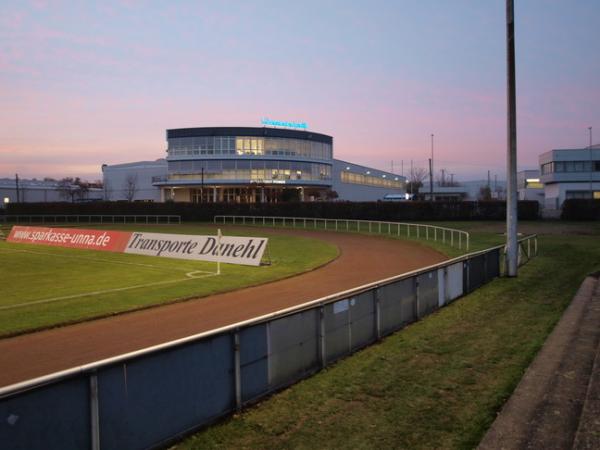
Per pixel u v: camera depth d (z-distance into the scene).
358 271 17.53
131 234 24.86
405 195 83.25
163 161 86.50
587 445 4.29
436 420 5.12
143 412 4.43
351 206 52.31
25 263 20.20
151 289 13.80
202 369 5.01
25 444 3.61
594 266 16.89
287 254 22.78
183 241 21.95
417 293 9.68
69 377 3.87
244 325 5.50
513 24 14.87
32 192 89.50
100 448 4.08
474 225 42.41
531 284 13.62
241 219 55.78
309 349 6.59
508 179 15.23
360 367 6.85
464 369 6.66
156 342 8.72
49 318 10.35
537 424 4.82
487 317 9.76
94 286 14.40
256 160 71.38
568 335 7.91
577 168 64.75
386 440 4.72
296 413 5.37
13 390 3.53
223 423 5.13
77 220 55.88
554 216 49.41
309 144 75.56
